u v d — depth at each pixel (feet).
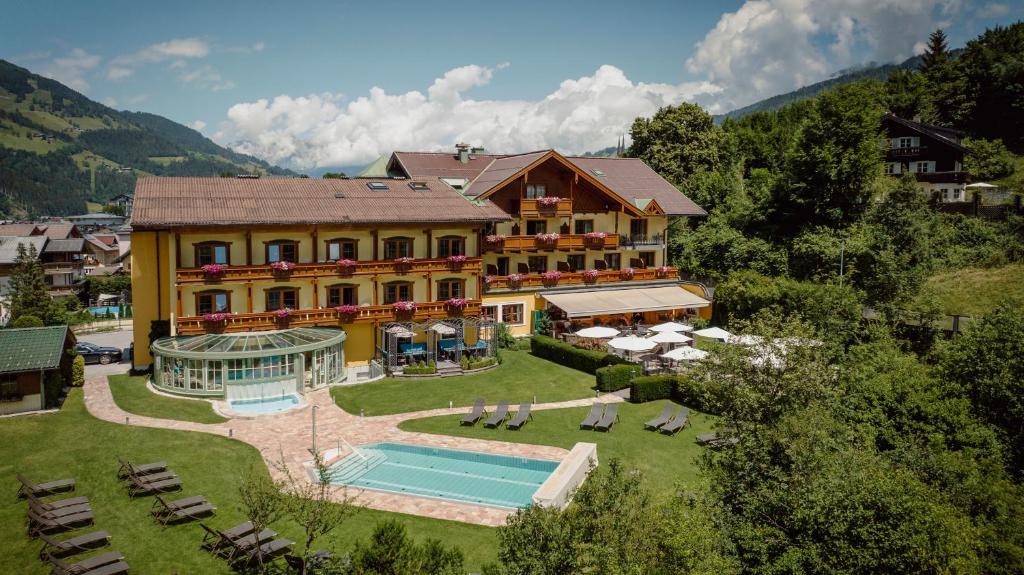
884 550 52.13
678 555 50.37
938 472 70.90
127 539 71.26
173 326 135.64
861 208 191.01
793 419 69.77
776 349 78.69
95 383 134.21
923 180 237.04
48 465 90.63
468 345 159.84
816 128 195.93
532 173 177.58
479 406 116.88
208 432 106.32
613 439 105.60
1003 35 333.62
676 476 90.89
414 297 156.66
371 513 79.82
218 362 124.98
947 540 52.90
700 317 181.78
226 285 138.00
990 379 89.71
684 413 112.06
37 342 116.57
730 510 63.67
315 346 132.57
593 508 52.49
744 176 291.58
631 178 204.54
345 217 144.15
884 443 83.10
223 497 82.07
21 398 113.29
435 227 157.69
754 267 192.54
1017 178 238.89
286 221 137.18
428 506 82.23
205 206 138.21
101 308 291.17
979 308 141.38
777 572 54.39
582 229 186.50
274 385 128.36
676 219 233.14
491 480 91.15
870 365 101.71
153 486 81.92
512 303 171.42
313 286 144.97
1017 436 85.97
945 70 331.36
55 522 71.92
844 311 135.64
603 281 181.37
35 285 207.21
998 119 297.53
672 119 269.64
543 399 127.13
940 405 83.76
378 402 125.59
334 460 94.79
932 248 174.40
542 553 47.44
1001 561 59.41
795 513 57.47
